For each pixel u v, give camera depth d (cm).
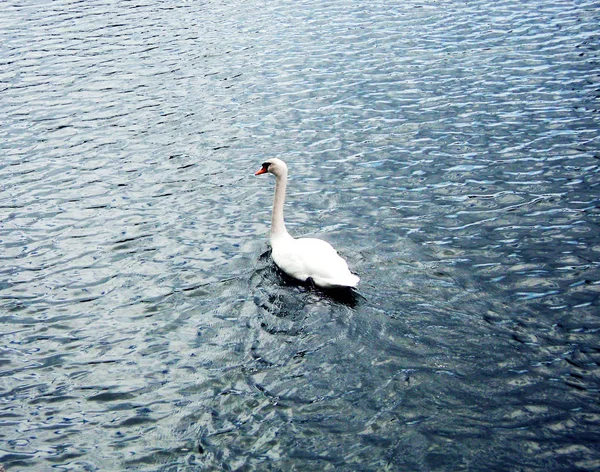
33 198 1766
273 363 1148
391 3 3297
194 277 1409
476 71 2438
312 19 3116
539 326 1215
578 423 1003
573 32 2758
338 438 991
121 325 1277
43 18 3269
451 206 1645
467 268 1394
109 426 1045
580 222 1546
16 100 2370
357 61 2589
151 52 2780
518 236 1506
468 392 1066
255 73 2528
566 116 2069
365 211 1642
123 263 1473
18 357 1205
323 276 1313
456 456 952
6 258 1510
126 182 1830
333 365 1133
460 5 3203
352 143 1992
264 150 1977
